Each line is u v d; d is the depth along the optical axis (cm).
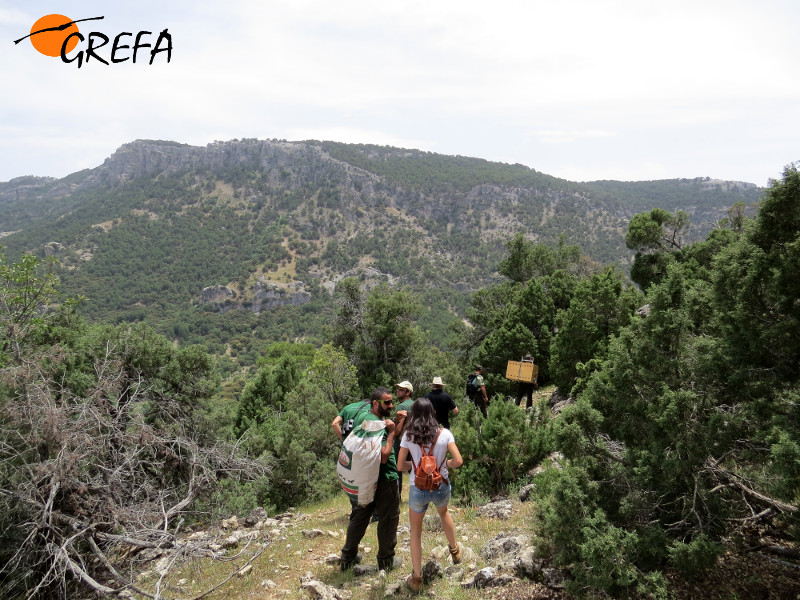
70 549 567
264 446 1247
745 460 419
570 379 1508
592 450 479
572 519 412
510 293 3931
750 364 409
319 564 559
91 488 643
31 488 594
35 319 1030
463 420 830
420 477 444
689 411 426
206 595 509
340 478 507
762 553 411
